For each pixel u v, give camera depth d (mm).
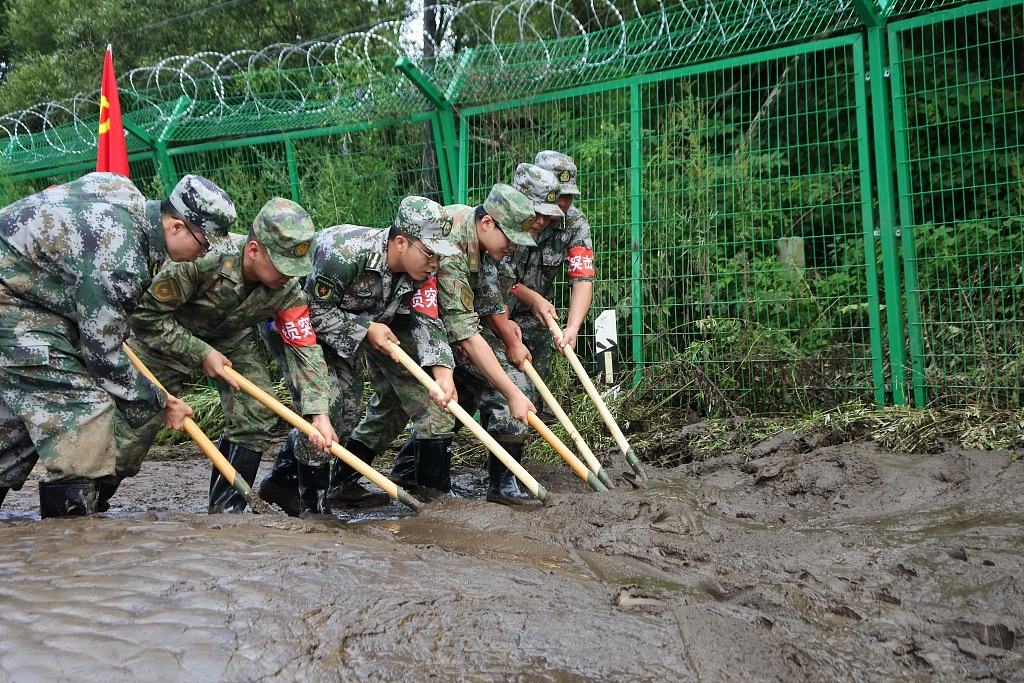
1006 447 5164
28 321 3949
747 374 6625
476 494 5555
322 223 8203
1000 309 6086
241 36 17203
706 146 7184
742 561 3676
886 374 6359
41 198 3961
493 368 4938
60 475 3969
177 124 9086
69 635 2625
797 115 7004
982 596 3275
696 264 6945
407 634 2713
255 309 4469
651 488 4855
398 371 5008
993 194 6914
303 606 2852
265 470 6492
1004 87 6742
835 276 6758
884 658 2820
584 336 7160
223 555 3297
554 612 2947
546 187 5207
